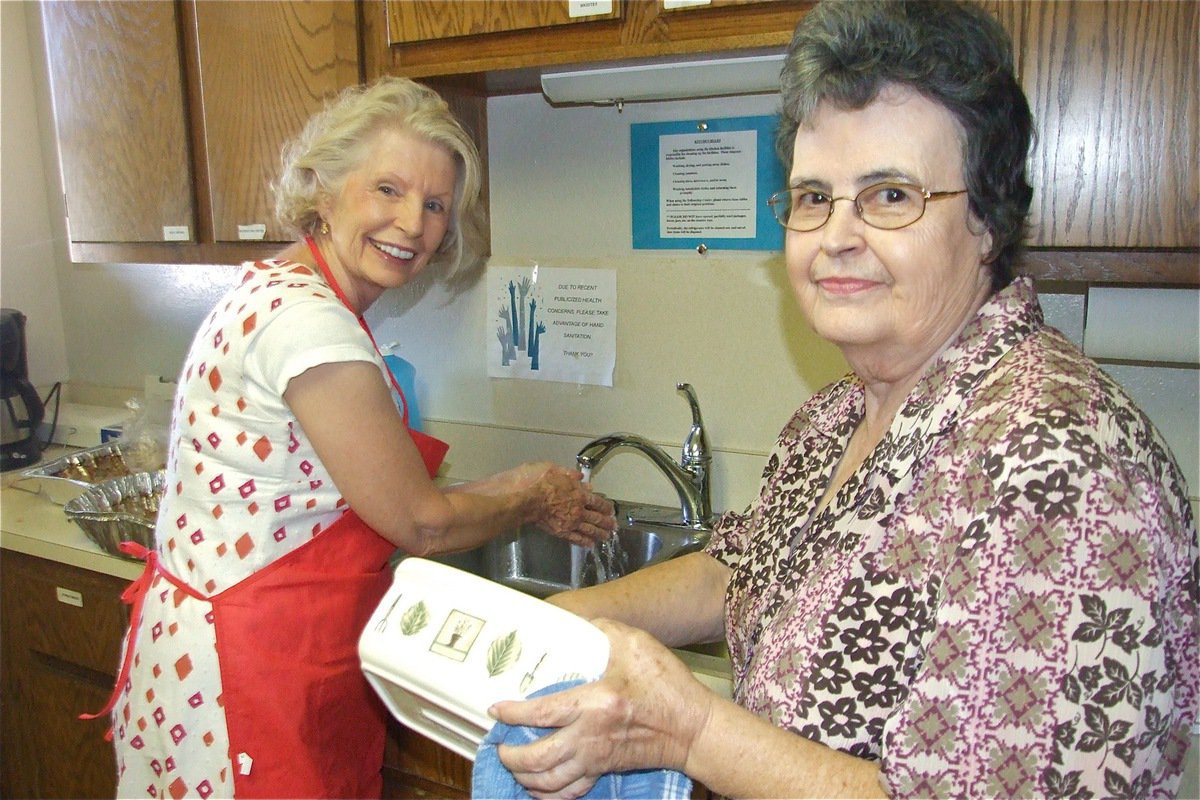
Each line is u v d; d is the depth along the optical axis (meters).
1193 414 1.33
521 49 1.38
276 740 1.20
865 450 0.88
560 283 1.79
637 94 1.45
